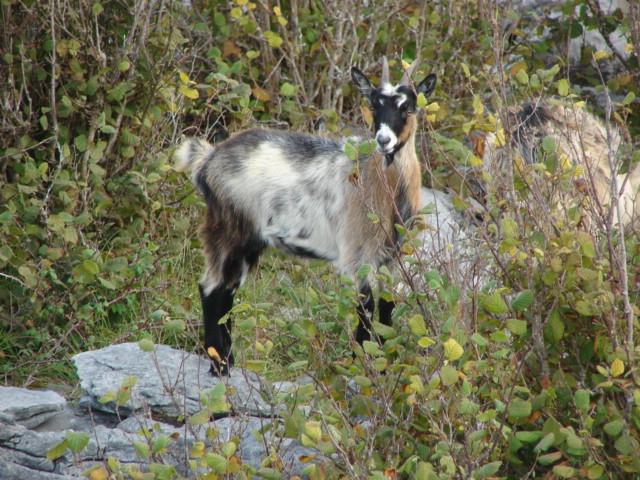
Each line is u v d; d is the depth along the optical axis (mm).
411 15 21844
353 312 12172
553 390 10258
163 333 15906
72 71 16781
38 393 14023
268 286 16953
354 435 10523
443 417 10383
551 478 10242
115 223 17422
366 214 14258
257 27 19969
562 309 10805
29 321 15680
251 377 14141
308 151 15062
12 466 12430
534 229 11289
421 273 11680
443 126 19781
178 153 15805
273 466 10680
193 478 11914
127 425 13320
